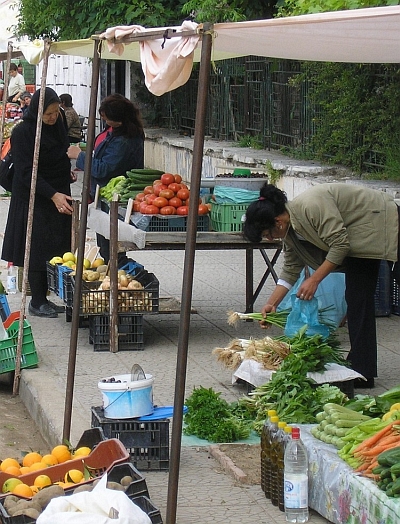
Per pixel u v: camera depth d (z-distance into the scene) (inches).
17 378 317.7
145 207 340.8
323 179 518.9
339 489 186.4
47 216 386.0
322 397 238.5
